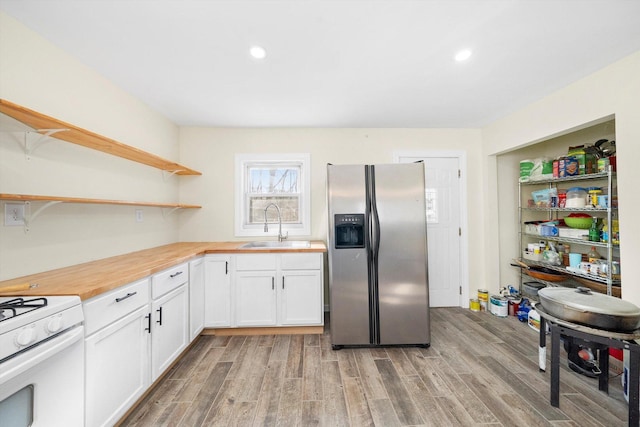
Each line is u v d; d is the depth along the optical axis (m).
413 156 3.05
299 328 2.43
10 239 1.29
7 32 1.29
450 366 1.89
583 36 1.48
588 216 2.34
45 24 1.35
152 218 2.45
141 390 1.48
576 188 2.36
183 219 2.94
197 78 1.92
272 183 3.08
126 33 1.43
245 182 3.04
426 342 2.16
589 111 1.89
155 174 2.50
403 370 1.85
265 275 2.37
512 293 2.96
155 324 1.62
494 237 3.01
